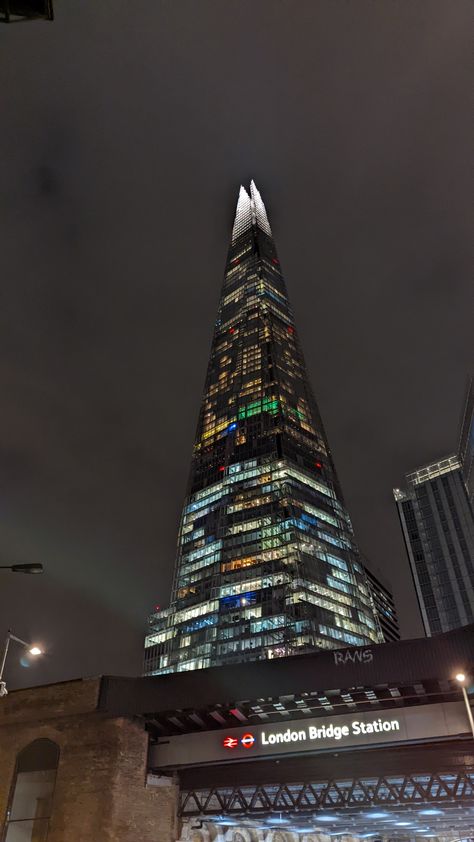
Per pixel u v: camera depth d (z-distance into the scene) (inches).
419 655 1305.4
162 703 1441.9
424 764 1315.2
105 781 1371.8
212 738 1455.5
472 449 7111.2
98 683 1544.0
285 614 6210.6
